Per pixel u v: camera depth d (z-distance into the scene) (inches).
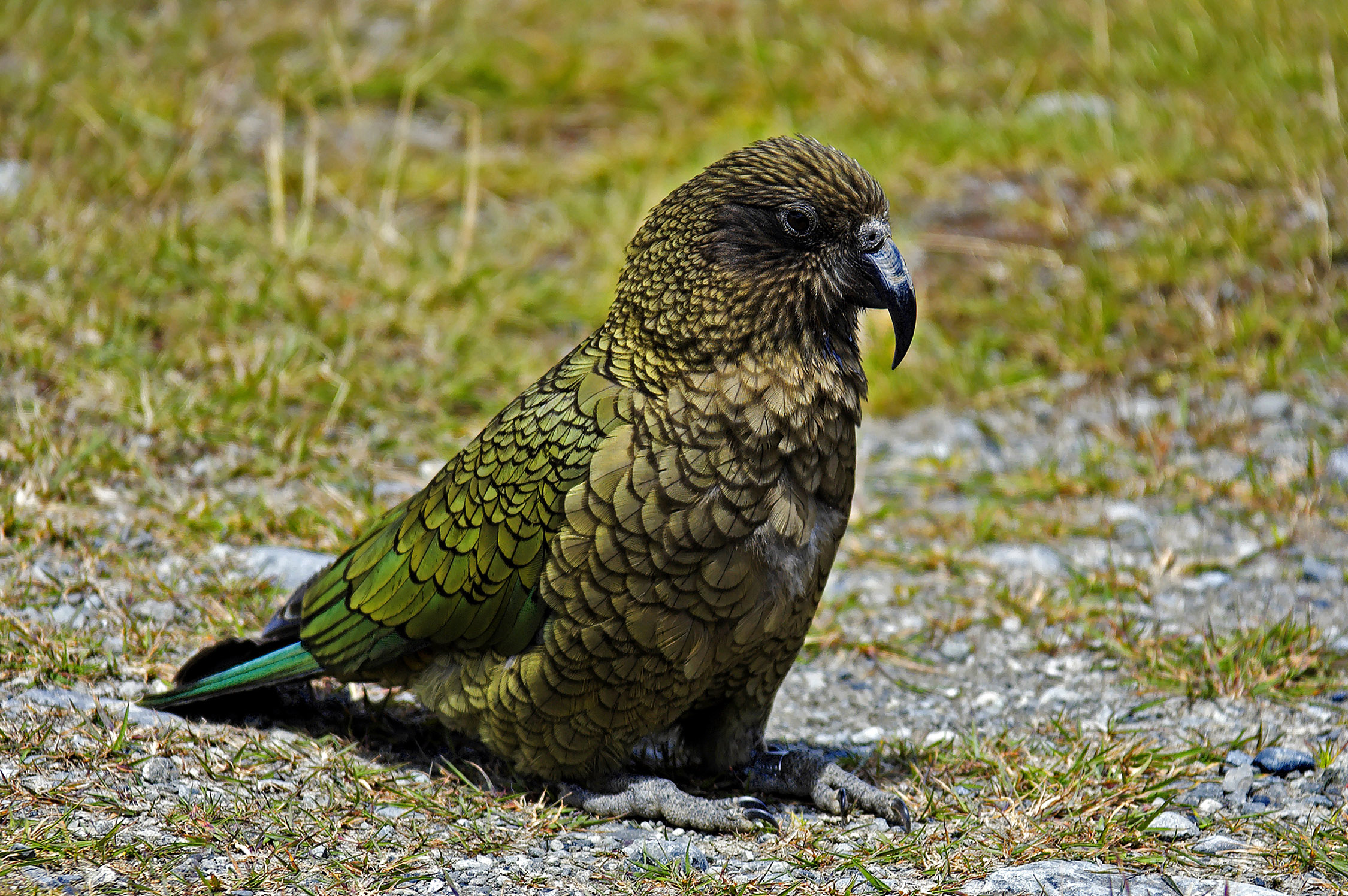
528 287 557.9
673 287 280.4
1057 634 381.1
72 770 275.0
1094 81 717.3
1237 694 341.4
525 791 294.0
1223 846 272.2
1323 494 451.2
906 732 332.8
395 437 461.7
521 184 650.8
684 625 269.9
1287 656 354.6
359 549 308.8
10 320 454.9
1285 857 267.3
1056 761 307.0
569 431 275.0
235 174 616.4
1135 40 738.8
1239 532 437.7
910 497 473.4
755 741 304.5
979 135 669.9
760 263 277.4
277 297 505.7
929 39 764.0
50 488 389.7
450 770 299.0
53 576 351.9
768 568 272.1
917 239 605.6
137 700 308.8
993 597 400.8
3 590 344.5
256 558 380.2
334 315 508.7
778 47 748.0
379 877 251.4
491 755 310.8
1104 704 343.3
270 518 399.9
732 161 286.4
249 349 474.9
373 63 721.6
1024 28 766.5
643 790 286.4
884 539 441.7
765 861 269.1
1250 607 391.9
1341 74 682.2
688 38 759.1
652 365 278.8
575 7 783.1
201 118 645.3
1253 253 562.9
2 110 616.4
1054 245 595.8
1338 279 545.0
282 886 245.8
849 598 393.4
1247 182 614.5
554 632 272.1
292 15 744.3
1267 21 730.8
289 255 533.3
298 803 273.6
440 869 257.3
